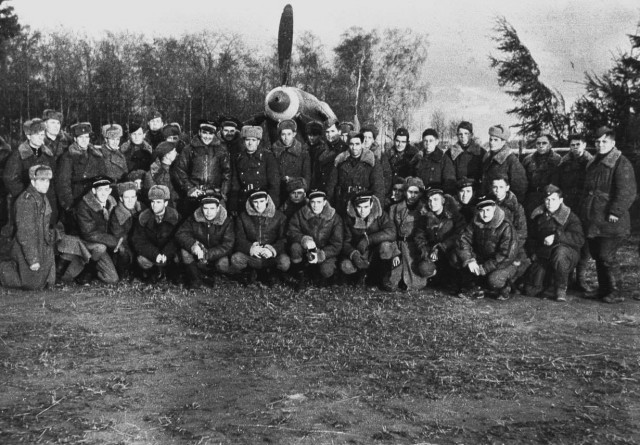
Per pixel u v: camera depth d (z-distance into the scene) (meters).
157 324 6.17
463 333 6.02
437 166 8.85
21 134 29.28
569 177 8.21
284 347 5.51
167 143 8.61
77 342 5.56
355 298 7.32
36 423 3.98
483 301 7.41
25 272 7.37
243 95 33.28
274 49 35.75
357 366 5.07
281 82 10.82
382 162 8.90
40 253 7.41
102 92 30.03
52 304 6.84
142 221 7.90
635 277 8.81
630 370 5.07
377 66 36.38
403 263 7.83
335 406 4.31
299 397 4.45
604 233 7.43
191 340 5.70
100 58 30.91
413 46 36.31
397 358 5.28
